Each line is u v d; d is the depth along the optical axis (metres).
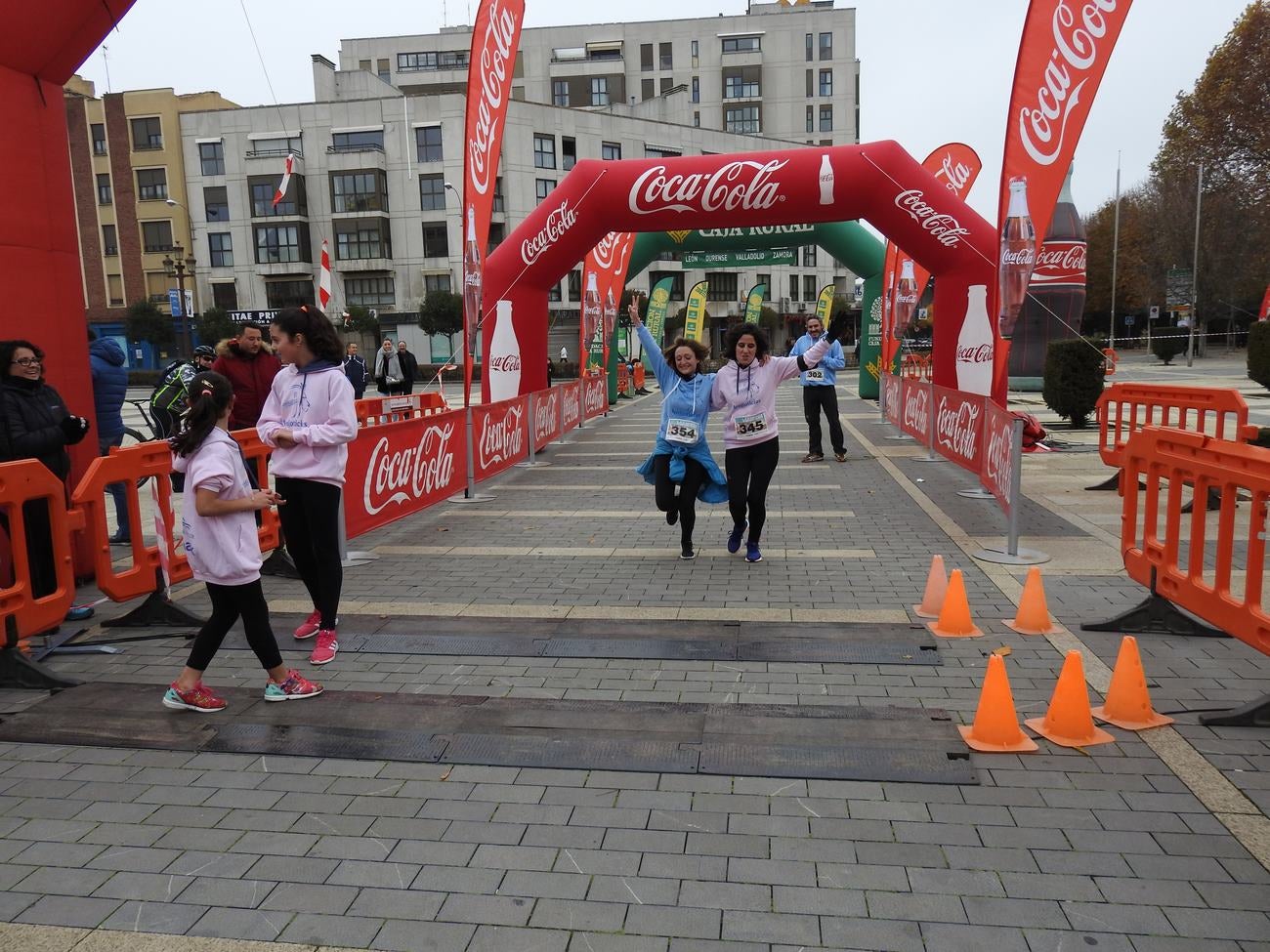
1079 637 4.73
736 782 3.30
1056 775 3.29
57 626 4.64
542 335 12.59
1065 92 7.17
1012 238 7.54
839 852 2.83
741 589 5.79
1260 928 2.43
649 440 14.43
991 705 3.51
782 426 16.02
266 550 6.32
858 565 6.32
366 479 6.93
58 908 2.63
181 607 5.25
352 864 2.83
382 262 48.44
